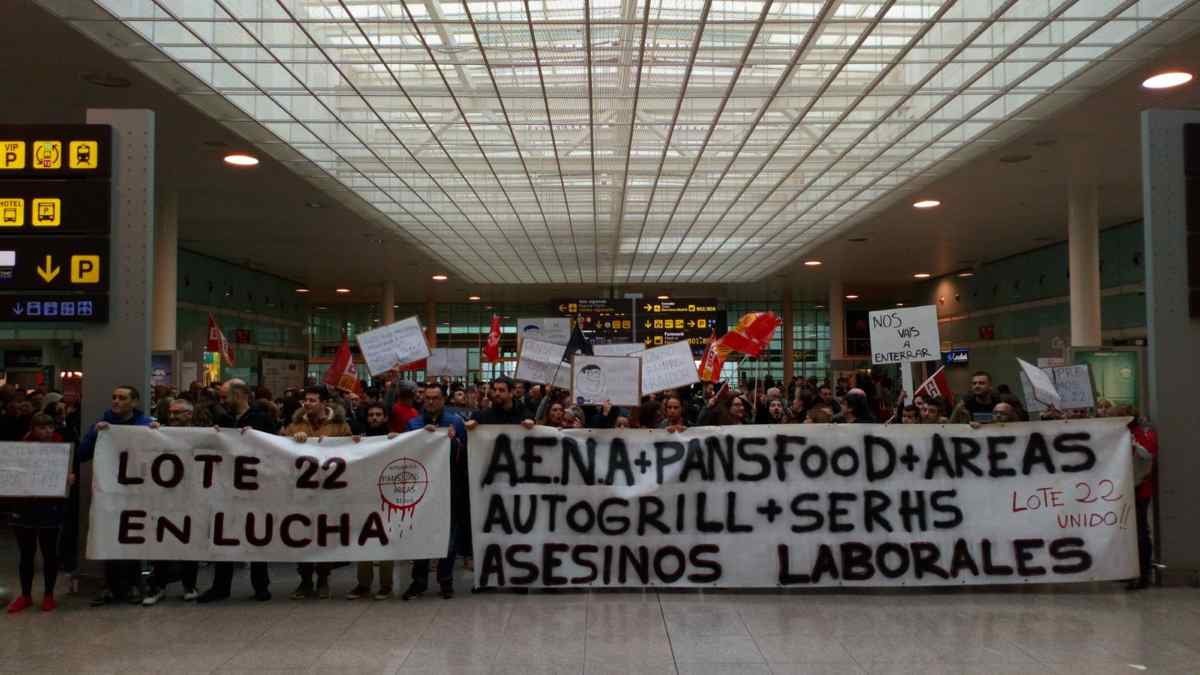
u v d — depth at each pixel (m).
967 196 20.86
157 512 7.91
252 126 15.64
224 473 7.95
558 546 8.10
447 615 7.43
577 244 28.81
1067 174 18.66
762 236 27.20
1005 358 31.61
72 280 8.15
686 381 10.68
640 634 6.84
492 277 37.09
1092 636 6.75
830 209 22.92
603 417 10.74
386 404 12.91
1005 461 8.20
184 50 12.48
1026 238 26.91
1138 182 19.36
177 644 6.67
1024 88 13.88
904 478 8.16
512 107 15.41
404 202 22.11
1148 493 8.49
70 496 8.69
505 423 9.82
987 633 6.84
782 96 14.56
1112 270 24.94
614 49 12.84
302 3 11.66
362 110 15.53
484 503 8.12
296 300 39.03
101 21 11.12
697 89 14.34
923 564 8.09
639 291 42.94
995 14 11.45
